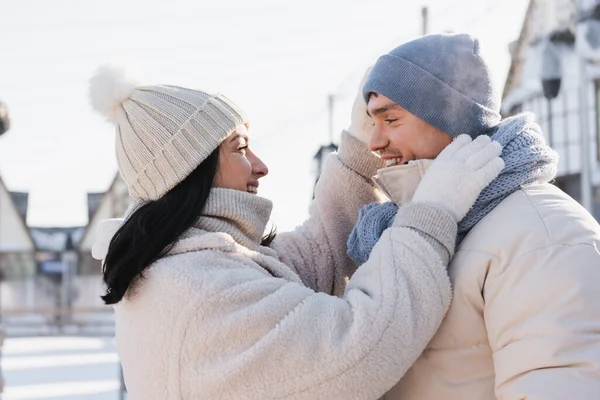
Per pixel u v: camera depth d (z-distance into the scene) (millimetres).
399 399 1934
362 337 1774
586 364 1617
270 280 1912
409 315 1792
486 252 1816
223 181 2090
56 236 37125
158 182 2020
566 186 13484
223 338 1816
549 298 1688
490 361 1832
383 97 2061
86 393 11719
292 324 1808
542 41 13273
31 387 12633
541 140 2004
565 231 1754
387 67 2047
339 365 1770
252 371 1784
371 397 1793
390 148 2117
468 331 1837
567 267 1697
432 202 1887
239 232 2066
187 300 1847
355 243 2164
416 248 1839
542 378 1646
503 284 1763
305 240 2512
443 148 2053
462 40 2055
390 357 1781
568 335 1644
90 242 36344
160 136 2033
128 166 2080
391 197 2100
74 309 31750
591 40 12672
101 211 29859
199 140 2027
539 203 1839
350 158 2508
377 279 1846
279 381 1781
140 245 1907
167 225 1937
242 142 2133
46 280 36844
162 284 1882
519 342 1702
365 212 2158
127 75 2158
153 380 1860
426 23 11656
